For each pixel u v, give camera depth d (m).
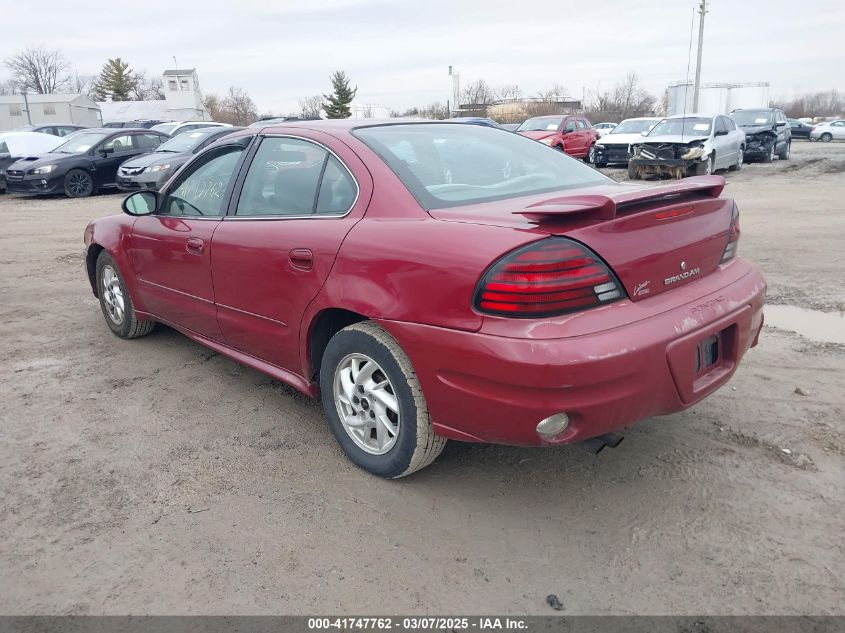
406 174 3.05
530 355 2.36
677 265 2.74
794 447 3.31
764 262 7.32
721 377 2.89
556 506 2.89
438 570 2.51
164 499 2.99
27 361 4.71
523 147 3.74
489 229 2.57
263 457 3.35
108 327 5.47
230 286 3.69
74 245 9.44
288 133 3.59
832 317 5.37
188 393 4.14
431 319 2.62
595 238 2.46
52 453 3.40
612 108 63.59
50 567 2.55
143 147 17.09
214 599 2.38
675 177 15.67
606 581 2.44
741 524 2.73
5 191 17.83
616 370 2.41
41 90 97.88
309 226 3.20
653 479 3.07
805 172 18.08
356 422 3.14
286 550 2.63
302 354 3.34
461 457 3.32
